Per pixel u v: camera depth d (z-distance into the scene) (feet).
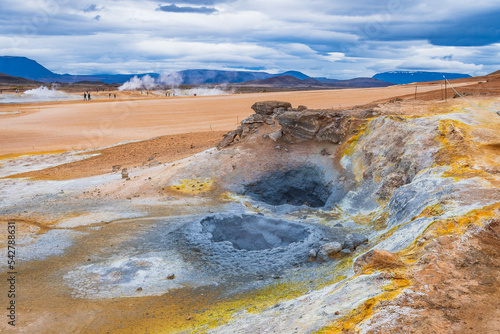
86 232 68.28
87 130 201.46
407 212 56.39
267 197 96.84
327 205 83.25
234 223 72.02
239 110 258.37
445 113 86.74
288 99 297.12
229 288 48.49
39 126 216.95
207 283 49.96
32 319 41.27
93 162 135.33
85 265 55.06
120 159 136.26
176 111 266.57
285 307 37.14
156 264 55.21
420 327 27.17
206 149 127.44
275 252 58.34
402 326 27.35
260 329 33.58
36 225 72.74
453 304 29.45
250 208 82.89
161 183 98.32
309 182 96.07
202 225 69.26
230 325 37.24
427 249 37.40
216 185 95.96
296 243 60.80
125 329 40.04
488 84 154.81
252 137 113.39
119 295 46.98
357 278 34.63
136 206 83.87
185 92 591.78
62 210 81.56
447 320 27.81
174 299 46.09
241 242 71.41
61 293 47.14
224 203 85.35
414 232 44.57
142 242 63.57
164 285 49.44
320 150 100.32
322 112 102.58
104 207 83.56
